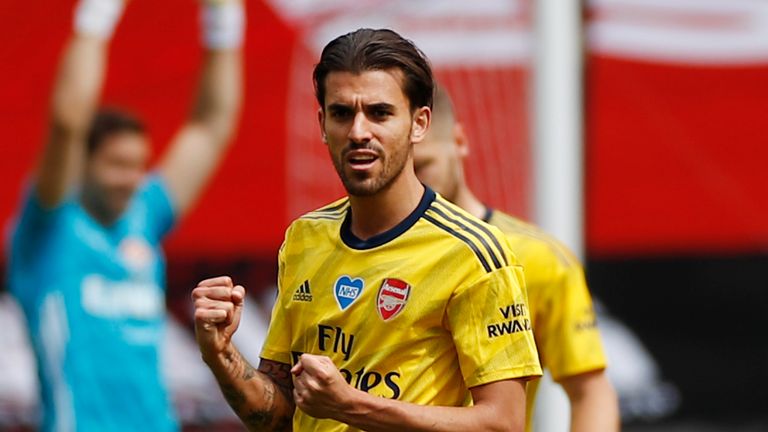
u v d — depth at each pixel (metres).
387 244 10.23
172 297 25.34
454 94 26.44
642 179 27.55
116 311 18.08
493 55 26.44
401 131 9.91
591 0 27.38
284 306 10.85
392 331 10.11
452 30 26.47
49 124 17.89
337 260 10.43
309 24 26.02
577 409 14.00
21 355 24.89
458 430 9.65
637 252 27.61
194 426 25.20
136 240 18.62
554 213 22.97
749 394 27.78
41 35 25.23
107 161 18.36
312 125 25.98
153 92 25.64
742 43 27.67
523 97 26.31
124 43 25.62
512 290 10.12
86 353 17.72
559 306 13.95
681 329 27.70
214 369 10.46
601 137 27.44
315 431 10.67
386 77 9.84
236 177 25.75
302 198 25.92
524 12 26.47
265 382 10.81
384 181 9.92
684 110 27.59
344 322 10.29
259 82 25.83
